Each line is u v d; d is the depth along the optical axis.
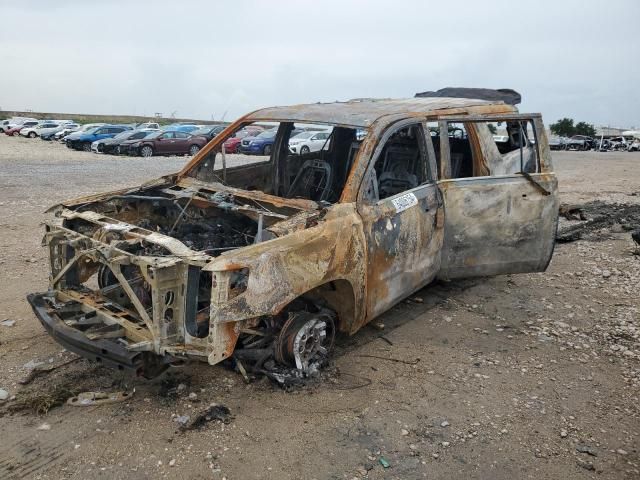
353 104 5.17
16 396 3.73
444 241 4.94
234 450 3.25
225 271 3.24
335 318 4.24
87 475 3.01
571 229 9.03
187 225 4.76
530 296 5.93
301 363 3.98
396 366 4.32
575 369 4.34
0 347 4.40
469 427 3.56
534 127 5.39
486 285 6.23
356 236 4.02
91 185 14.16
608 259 7.35
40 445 3.25
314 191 5.24
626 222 9.85
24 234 8.05
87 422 3.48
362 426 3.53
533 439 3.45
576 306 5.64
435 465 3.19
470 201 4.97
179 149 27.25
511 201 5.16
